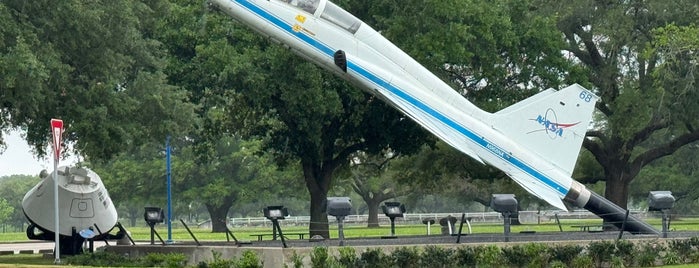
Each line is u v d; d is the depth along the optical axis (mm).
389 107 109312
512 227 140625
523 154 82938
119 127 80875
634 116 126812
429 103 83125
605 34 126750
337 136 113000
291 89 100750
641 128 130375
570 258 65625
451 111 83125
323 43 83812
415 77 84562
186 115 87562
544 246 65312
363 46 84125
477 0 110875
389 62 84375
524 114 83875
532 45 120438
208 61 100250
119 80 82938
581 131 83875
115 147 83438
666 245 69938
